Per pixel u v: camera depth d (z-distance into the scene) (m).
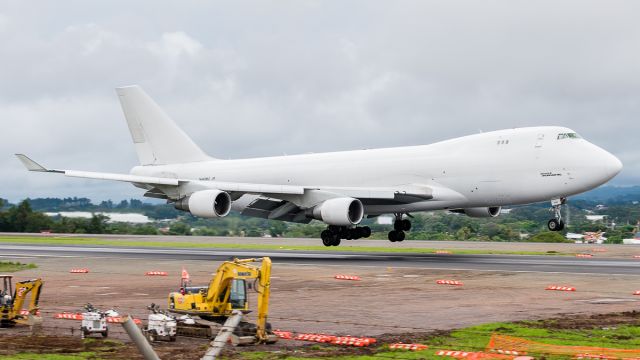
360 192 63.44
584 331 27.30
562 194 59.25
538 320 29.98
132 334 15.38
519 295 37.94
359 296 38.41
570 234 127.00
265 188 63.94
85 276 52.03
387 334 27.55
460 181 63.06
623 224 185.50
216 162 80.75
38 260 66.69
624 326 28.27
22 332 29.61
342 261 61.19
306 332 28.22
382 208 67.38
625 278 45.38
